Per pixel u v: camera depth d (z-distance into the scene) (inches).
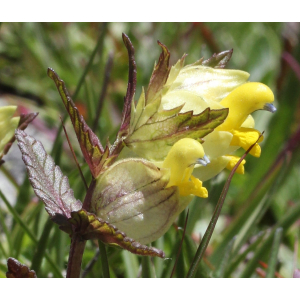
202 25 12.6
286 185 10.2
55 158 7.4
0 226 8.2
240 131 5.2
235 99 5.2
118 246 5.0
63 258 7.0
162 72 5.1
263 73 12.4
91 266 6.5
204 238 5.5
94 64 11.9
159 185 5.0
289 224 7.2
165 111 5.0
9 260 4.9
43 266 7.0
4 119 6.0
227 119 5.2
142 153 5.1
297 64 10.3
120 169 5.1
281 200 9.8
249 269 6.8
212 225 5.4
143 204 5.1
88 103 8.9
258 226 9.4
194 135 5.0
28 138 5.1
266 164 9.5
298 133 8.9
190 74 5.3
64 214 5.1
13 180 8.3
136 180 5.1
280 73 12.0
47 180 5.1
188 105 5.1
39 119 11.7
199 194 5.0
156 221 5.1
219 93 5.2
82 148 5.1
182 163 4.9
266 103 5.1
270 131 9.9
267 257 7.3
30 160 5.1
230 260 7.0
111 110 11.7
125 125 5.2
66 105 5.0
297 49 10.7
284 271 7.7
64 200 5.1
